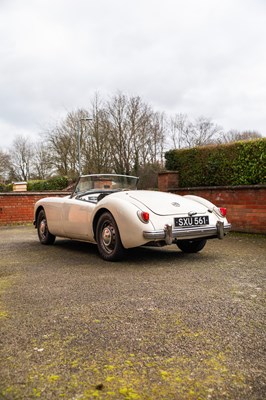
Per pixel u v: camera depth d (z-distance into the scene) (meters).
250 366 1.79
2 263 4.68
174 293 3.03
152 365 1.81
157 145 32.97
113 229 4.52
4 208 10.46
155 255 4.97
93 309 2.67
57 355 1.94
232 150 7.97
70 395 1.57
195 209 4.59
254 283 3.32
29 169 52.31
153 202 4.50
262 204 7.16
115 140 31.08
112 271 3.98
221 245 5.84
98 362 1.85
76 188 5.79
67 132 36.97
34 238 7.36
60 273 3.96
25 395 1.58
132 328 2.29
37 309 2.71
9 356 1.94
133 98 31.75
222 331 2.21
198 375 1.71
